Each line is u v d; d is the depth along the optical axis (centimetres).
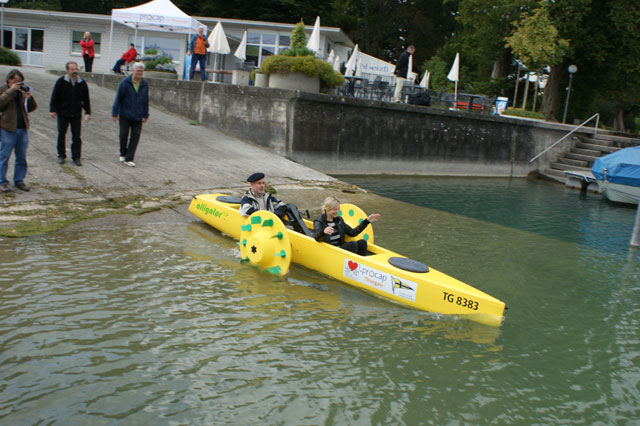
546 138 2116
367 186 1405
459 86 3269
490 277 679
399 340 460
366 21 3972
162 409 331
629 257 852
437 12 4378
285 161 1378
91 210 751
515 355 456
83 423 310
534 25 2247
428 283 523
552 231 1027
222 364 390
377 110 1639
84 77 1795
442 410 362
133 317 448
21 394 331
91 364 372
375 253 625
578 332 523
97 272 538
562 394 400
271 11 3247
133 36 2559
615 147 2105
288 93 1438
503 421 357
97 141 1091
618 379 431
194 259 619
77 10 3797
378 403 362
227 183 1030
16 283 487
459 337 479
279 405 348
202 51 1652
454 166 1888
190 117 1605
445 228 955
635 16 2264
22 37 2625
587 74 2773
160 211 809
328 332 461
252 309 493
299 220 670
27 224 655
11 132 711
